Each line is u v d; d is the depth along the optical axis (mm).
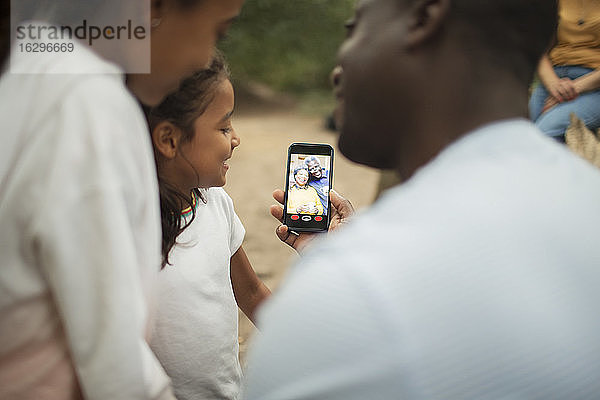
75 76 1022
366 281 707
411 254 722
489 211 753
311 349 711
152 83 1150
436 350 682
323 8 14008
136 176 1058
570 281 726
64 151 987
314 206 1798
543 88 3686
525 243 735
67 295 1001
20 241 1015
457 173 799
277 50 13812
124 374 1024
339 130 964
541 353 690
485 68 838
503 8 826
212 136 1640
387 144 918
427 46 848
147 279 1127
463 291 703
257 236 4957
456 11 828
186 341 1621
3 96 1055
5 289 1033
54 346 1085
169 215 1601
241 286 1967
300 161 1817
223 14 1126
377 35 877
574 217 771
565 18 3527
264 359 751
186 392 1643
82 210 989
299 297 736
